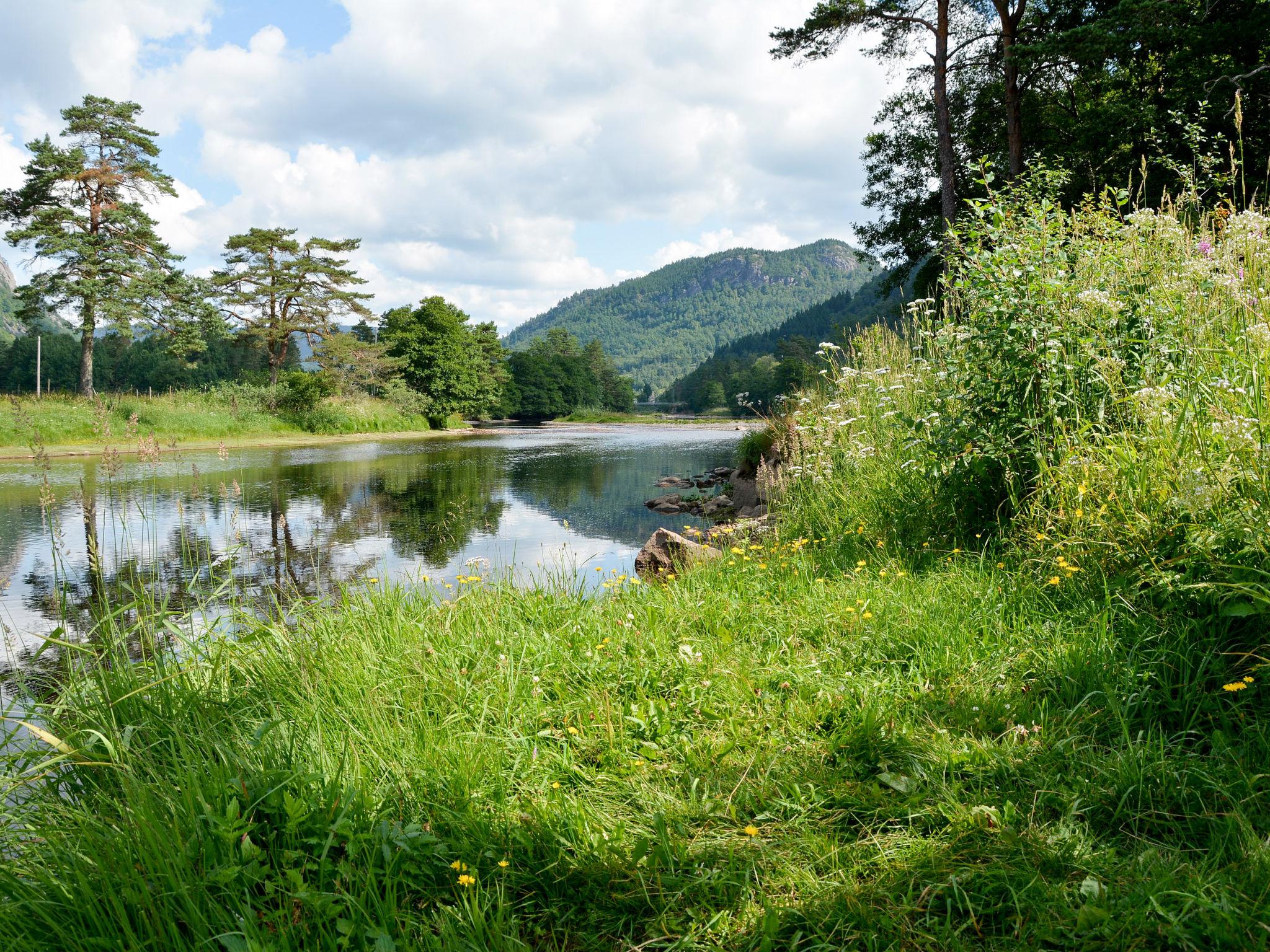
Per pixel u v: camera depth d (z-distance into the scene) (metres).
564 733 2.69
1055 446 4.07
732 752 2.54
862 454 6.34
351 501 12.44
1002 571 3.82
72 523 9.97
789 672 3.04
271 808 2.02
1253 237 4.42
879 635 3.33
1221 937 1.55
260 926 1.68
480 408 61.06
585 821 2.14
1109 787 2.14
